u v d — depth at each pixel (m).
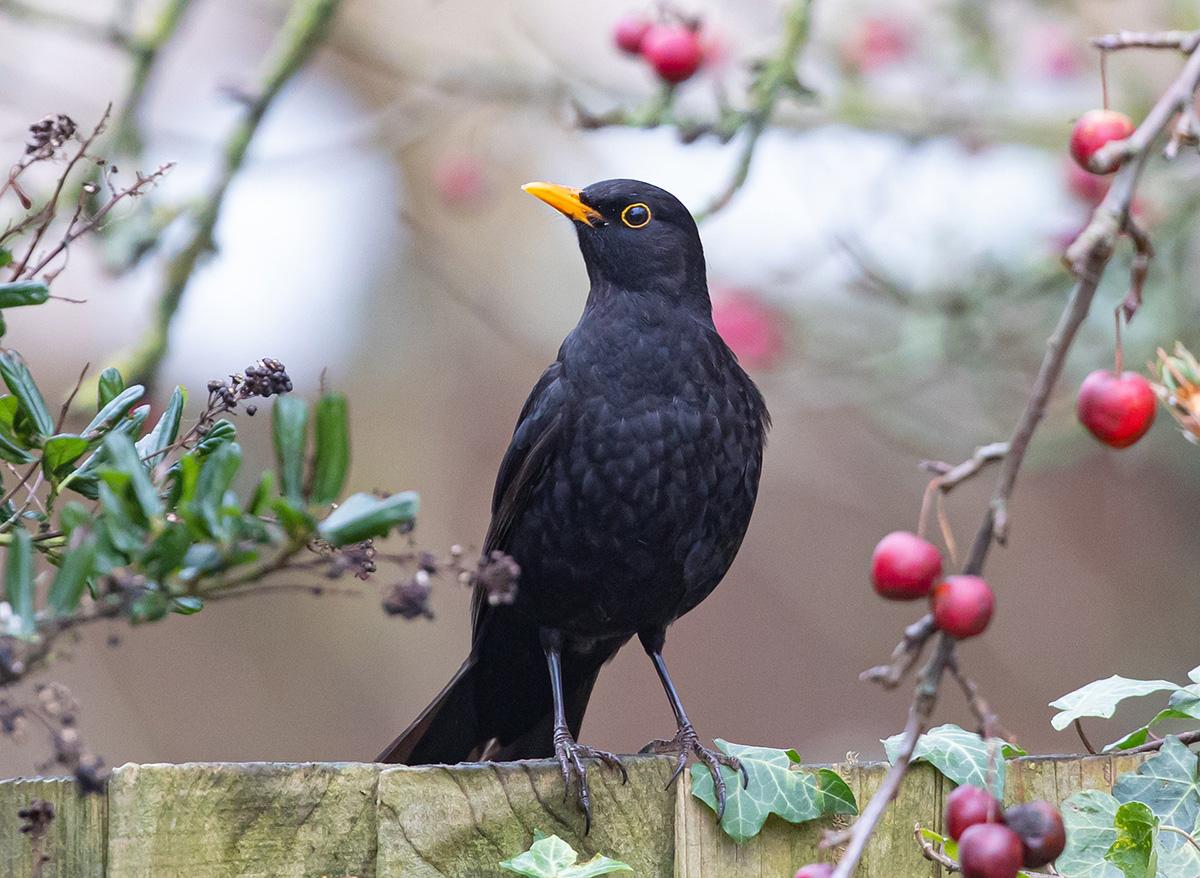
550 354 14.44
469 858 5.50
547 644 8.34
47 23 10.36
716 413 8.12
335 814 5.32
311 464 3.89
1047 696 17.50
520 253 18.16
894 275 11.71
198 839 5.11
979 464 3.84
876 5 11.94
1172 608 16.84
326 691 19.78
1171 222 10.84
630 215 8.58
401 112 11.66
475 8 17.09
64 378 19.08
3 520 4.98
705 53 9.71
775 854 5.87
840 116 11.52
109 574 3.89
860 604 20.30
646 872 5.82
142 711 19.00
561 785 5.72
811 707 20.11
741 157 9.23
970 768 5.82
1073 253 3.71
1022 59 11.91
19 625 3.68
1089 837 5.71
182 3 10.48
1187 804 5.86
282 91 10.52
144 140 10.32
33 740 11.34
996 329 11.56
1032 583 17.50
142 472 4.11
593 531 8.09
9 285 4.48
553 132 13.65
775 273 11.68
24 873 5.17
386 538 4.32
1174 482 16.08
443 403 21.56
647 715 20.73
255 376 4.89
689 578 8.27
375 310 20.30
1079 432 11.24
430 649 20.23
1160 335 10.88
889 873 5.84
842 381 11.88
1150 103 11.60
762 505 20.69
